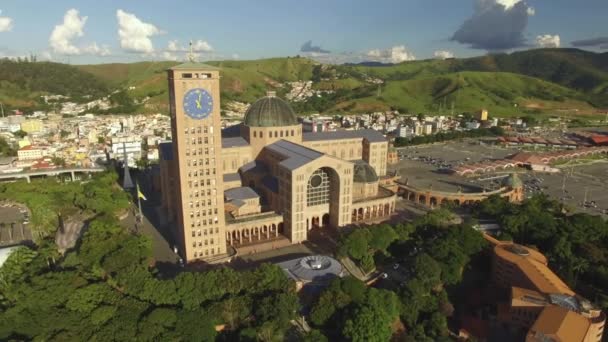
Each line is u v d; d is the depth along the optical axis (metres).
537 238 188.38
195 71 163.75
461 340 139.25
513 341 137.00
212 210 180.38
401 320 146.00
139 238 179.88
